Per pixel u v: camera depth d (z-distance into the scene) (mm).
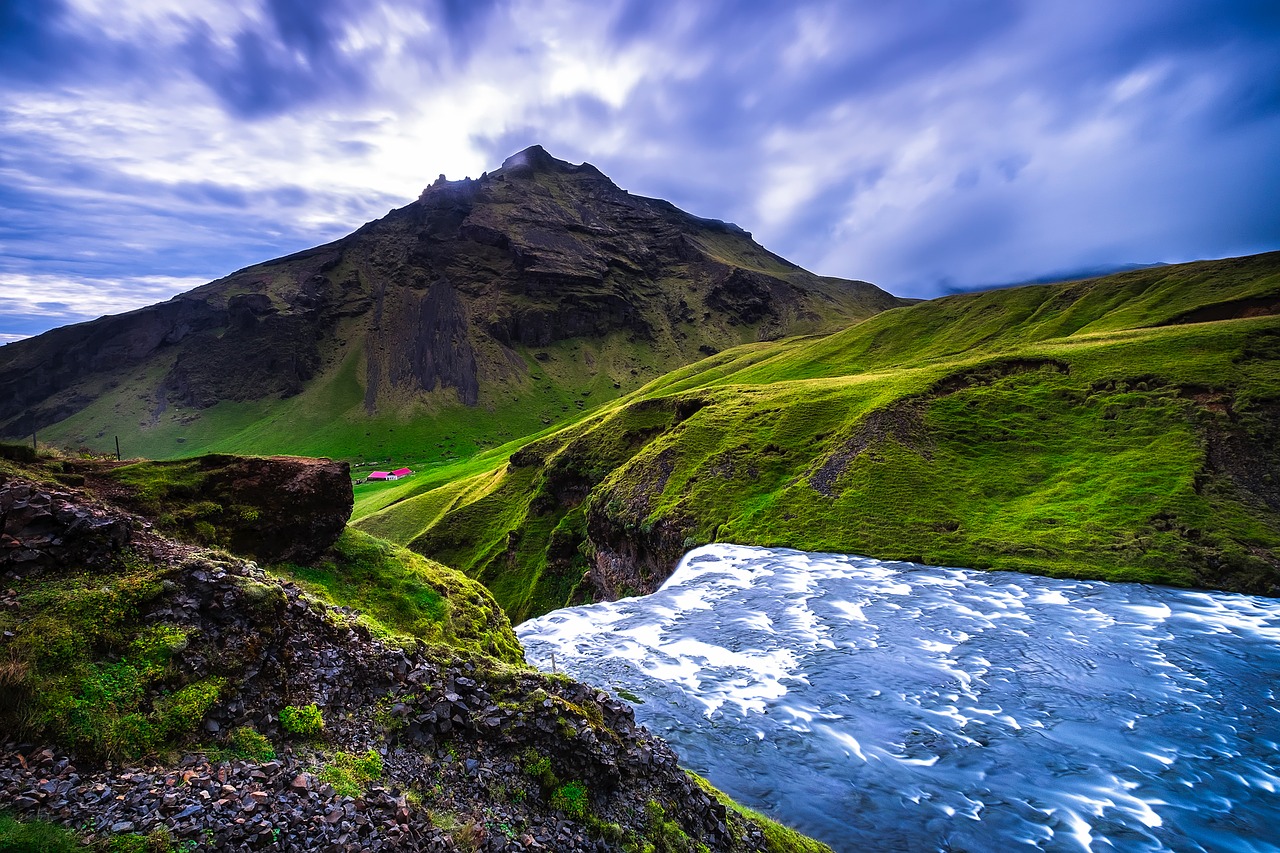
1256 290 116500
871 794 27297
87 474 20734
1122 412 76688
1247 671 38469
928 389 90750
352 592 25125
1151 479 64938
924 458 79375
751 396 113375
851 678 39125
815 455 87500
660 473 96125
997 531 64875
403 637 18266
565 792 14086
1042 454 76125
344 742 12820
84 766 9922
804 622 49312
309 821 10297
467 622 27688
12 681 10086
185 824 9281
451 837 11516
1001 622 47375
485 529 132250
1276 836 24875
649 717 34406
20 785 9117
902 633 46188
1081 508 64875
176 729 11039
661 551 82625
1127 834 24953
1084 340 103188
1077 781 28391
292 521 24484
